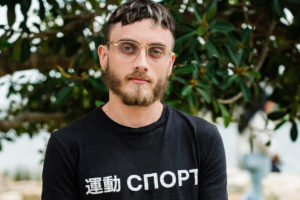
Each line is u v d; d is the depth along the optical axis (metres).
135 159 1.38
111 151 1.39
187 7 2.38
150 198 1.37
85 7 2.49
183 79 2.03
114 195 1.36
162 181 1.38
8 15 1.91
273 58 2.52
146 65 1.33
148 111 1.40
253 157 4.16
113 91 1.39
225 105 2.71
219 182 1.51
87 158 1.39
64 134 1.42
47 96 3.57
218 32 2.12
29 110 3.70
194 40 2.06
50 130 3.53
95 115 1.45
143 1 1.40
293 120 2.50
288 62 2.49
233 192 6.30
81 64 2.42
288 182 6.31
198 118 1.53
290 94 2.52
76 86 2.15
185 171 1.42
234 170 7.11
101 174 1.37
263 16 2.42
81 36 2.45
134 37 1.35
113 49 1.38
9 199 5.86
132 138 1.39
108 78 1.41
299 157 9.18
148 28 1.35
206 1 2.47
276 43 2.92
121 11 1.38
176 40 2.01
